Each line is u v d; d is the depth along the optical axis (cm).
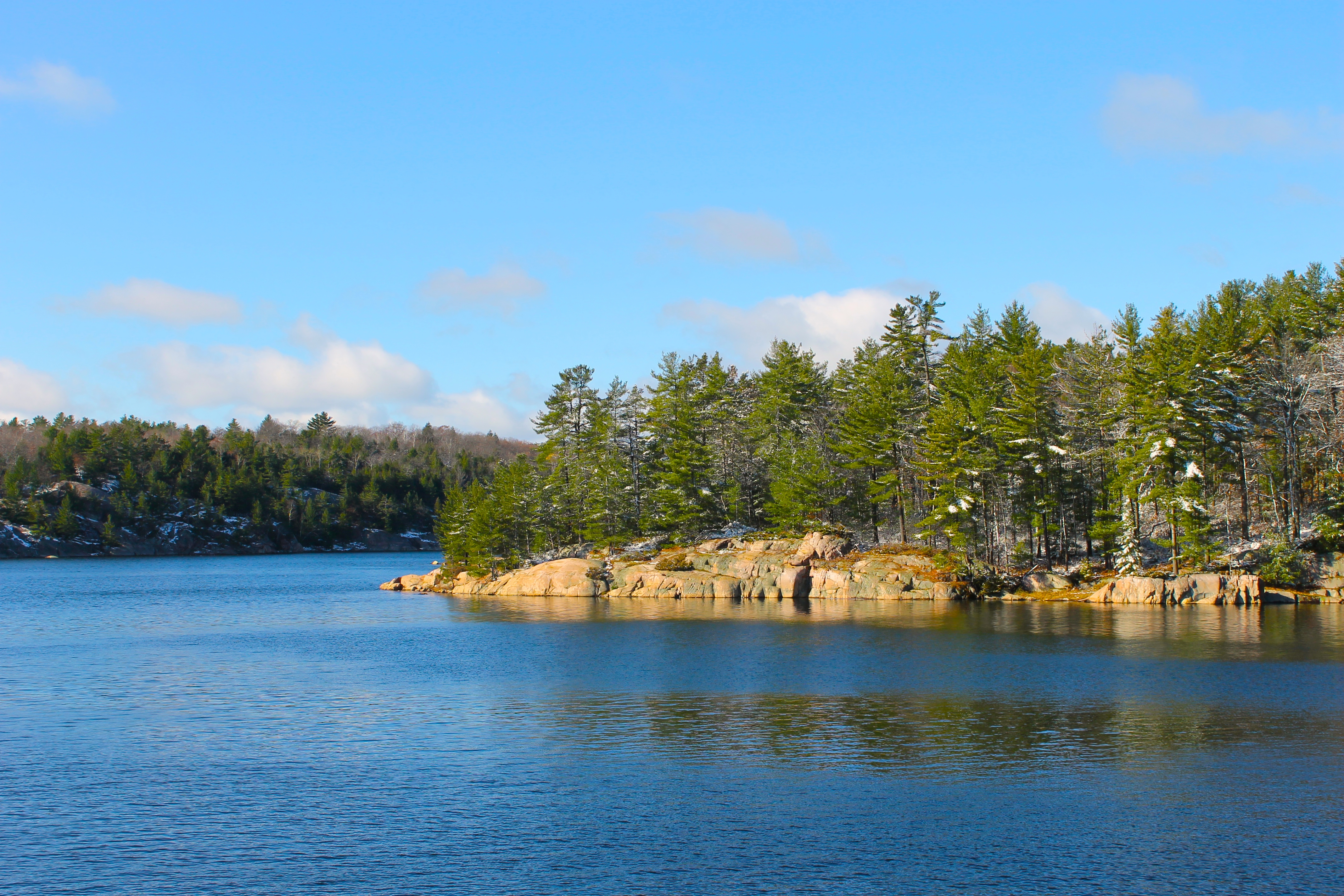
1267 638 5891
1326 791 2892
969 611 7894
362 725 3884
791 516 10281
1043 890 2244
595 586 10269
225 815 2783
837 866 2388
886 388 10075
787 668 5109
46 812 2817
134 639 6925
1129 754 3309
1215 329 9094
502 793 2961
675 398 12275
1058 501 9188
